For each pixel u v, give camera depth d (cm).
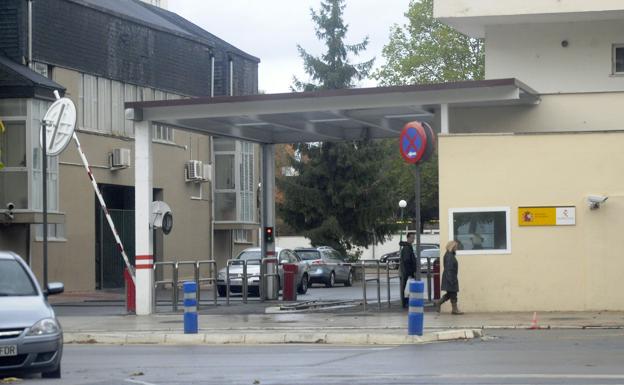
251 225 6097
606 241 2833
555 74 3184
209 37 6288
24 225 4406
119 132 5112
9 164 4300
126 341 2417
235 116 3209
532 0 3048
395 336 2223
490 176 2892
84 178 4812
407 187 8712
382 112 3259
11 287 1652
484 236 2888
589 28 3166
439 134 2917
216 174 6003
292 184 6562
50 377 1617
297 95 3072
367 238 6688
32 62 4472
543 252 2861
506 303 2872
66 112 3072
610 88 3152
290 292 3825
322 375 1603
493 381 1468
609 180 2842
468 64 8038
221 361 1867
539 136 2875
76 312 3409
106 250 5112
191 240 5734
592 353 1855
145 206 3231
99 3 5172
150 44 5356
